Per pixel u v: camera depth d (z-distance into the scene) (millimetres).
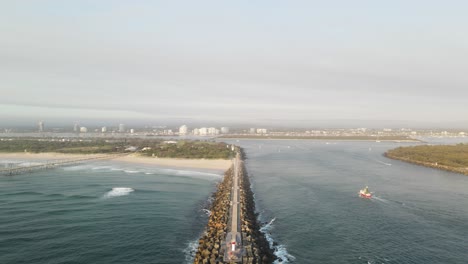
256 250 47688
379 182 105375
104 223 62844
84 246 52469
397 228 61812
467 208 74625
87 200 79250
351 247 53531
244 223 58250
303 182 105000
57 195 84000
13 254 49312
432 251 52250
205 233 57156
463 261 49094
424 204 77812
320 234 58938
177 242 54938
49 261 47438
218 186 97812
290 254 51000
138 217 66875
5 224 61438
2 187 93562
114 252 50656
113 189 91875
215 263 43375
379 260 49219
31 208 71812
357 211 72188
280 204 78188
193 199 83125
